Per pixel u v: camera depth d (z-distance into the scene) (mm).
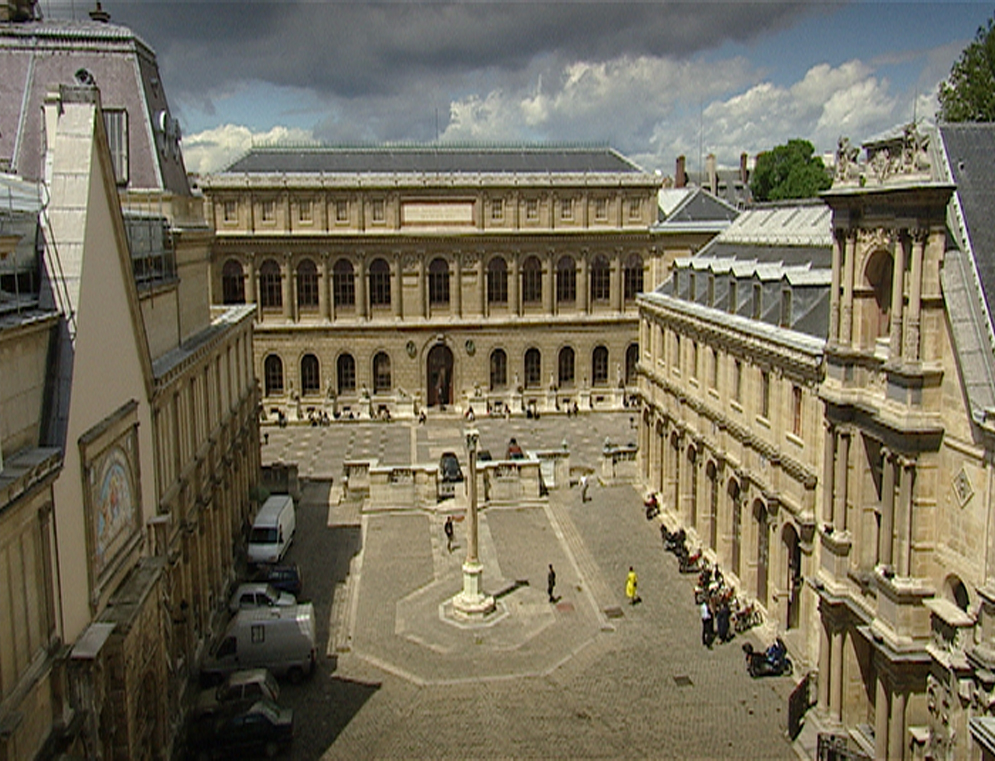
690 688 38469
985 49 61719
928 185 28203
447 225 90688
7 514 19797
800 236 50438
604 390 96000
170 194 43094
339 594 48906
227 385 51031
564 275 93938
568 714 36562
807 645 38281
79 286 24828
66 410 23766
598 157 98062
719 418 49281
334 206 88875
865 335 33250
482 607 45750
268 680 36375
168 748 30922
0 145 41219
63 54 43312
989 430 26219
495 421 90125
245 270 88500
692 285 57656
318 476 71438
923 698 30234
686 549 52875
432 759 33469
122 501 28969
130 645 26344
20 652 20781
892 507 30938
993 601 25469
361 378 91438
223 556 47562
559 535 57719
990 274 28625
